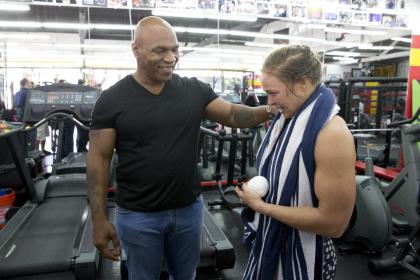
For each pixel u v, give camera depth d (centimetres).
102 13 548
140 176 143
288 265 106
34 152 454
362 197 285
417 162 310
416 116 303
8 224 288
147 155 141
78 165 414
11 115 547
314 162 98
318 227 98
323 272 107
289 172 101
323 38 782
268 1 521
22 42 763
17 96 562
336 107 100
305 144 98
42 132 600
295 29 706
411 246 254
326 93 101
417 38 475
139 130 140
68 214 315
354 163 96
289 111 106
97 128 144
